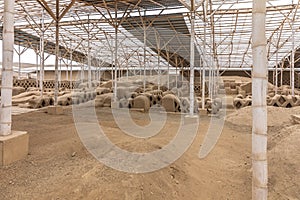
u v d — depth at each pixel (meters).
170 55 27.61
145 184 2.98
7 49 3.53
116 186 2.83
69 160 3.66
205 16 11.20
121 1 13.20
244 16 15.06
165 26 17.73
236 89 22.84
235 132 7.12
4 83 3.54
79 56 31.62
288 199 2.98
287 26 17.38
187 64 32.53
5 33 3.57
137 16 15.64
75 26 18.98
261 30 2.06
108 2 13.66
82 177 3.01
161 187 3.06
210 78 16.42
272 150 4.37
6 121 3.55
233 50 26.03
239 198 3.14
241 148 5.47
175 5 14.05
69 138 4.88
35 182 2.93
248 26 17.52
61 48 27.50
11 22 3.62
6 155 3.35
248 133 7.01
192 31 9.72
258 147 2.11
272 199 3.04
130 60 34.62
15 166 3.36
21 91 19.69
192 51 9.70
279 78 32.88
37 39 23.56
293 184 3.21
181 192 3.11
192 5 9.67
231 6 13.13
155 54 29.30
